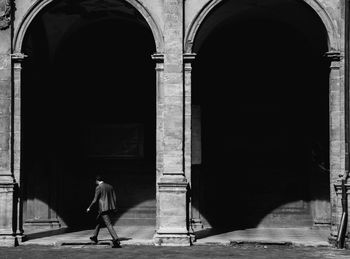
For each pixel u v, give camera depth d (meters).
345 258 21.59
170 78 25.11
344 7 24.94
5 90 25.66
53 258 21.61
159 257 21.64
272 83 30.72
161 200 24.78
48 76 29.69
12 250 23.66
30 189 29.89
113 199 24.67
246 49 30.70
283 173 30.70
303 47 30.45
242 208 30.62
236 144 30.70
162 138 25.30
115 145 30.97
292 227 30.45
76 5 28.33
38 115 29.67
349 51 24.61
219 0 25.27
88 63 31.02
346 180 24.28
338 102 25.02
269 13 29.36
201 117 30.56
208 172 30.56
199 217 29.83
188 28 25.30
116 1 28.05
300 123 30.58
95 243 24.95
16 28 25.84
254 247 24.39
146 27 30.53
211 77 30.70
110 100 30.98
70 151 30.84
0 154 25.59
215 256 21.91
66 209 30.73
